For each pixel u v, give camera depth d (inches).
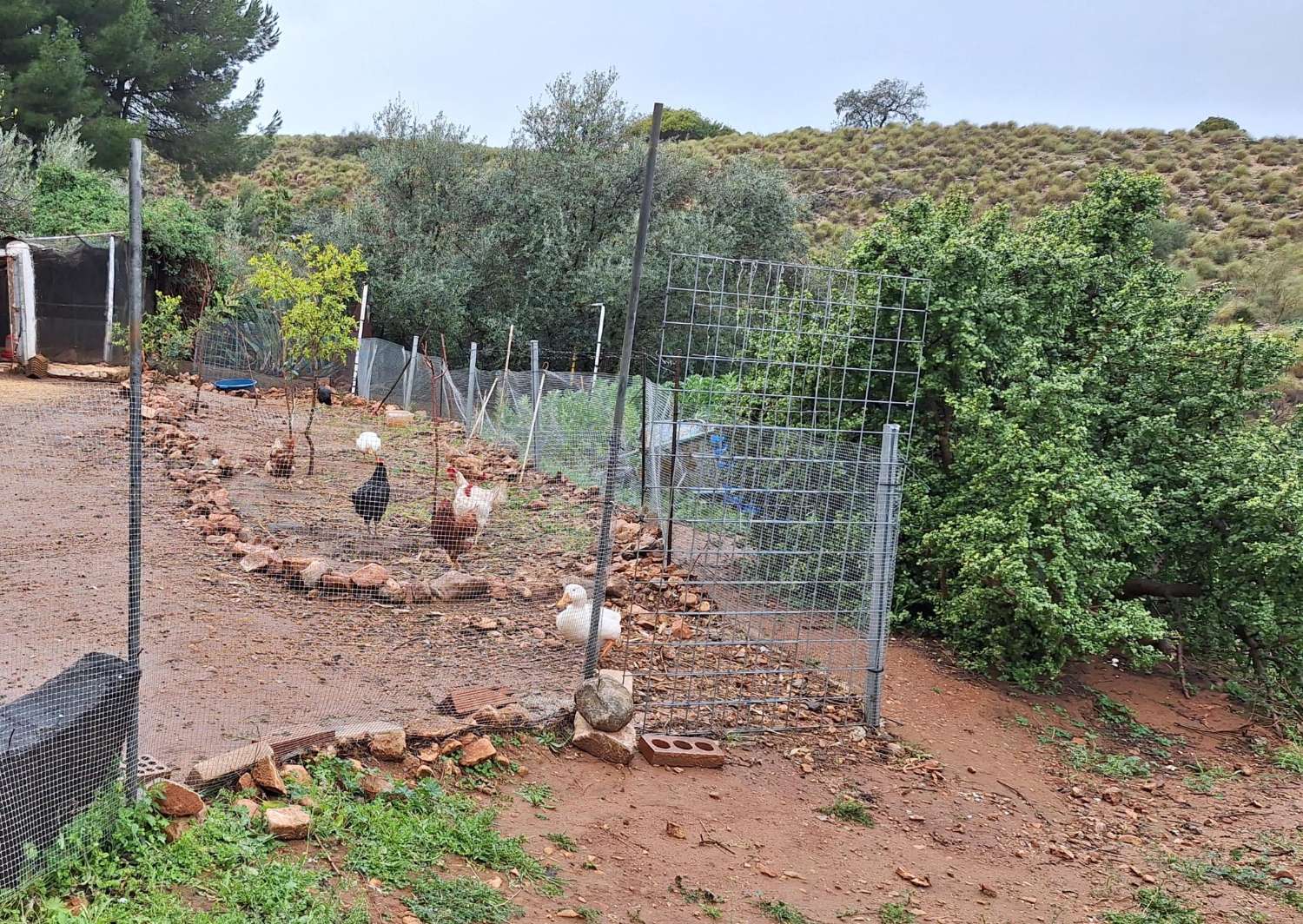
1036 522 350.6
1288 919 227.5
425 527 398.6
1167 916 220.8
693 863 203.2
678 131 2116.1
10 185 725.9
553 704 251.9
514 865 181.6
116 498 363.6
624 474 491.2
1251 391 408.8
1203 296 425.1
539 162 987.3
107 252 669.3
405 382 753.6
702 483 364.2
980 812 261.9
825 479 320.8
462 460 513.7
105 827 149.3
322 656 260.7
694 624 338.0
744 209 1050.1
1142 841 264.4
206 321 713.0
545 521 435.2
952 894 216.4
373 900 156.7
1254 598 375.2
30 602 259.8
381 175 971.3
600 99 1016.2
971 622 373.1
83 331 659.4
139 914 134.8
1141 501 361.4
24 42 938.1
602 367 911.0
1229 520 385.1
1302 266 1161.4
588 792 224.7
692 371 824.3
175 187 1156.5
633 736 254.5
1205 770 320.5
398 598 312.7
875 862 224.5
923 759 284.0
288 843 166.1
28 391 534.3
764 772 258.8
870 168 1706.4
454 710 237.8
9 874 133.3
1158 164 1605.6
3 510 331.6
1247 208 1412.4
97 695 151.5
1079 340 433.1
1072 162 1632.6
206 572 306.2
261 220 1085.8
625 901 181.2
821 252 1108.5
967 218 466.0
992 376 398.3
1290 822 284.4
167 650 243.1
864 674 313.6
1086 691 369.4
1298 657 385.7
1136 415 415.5
